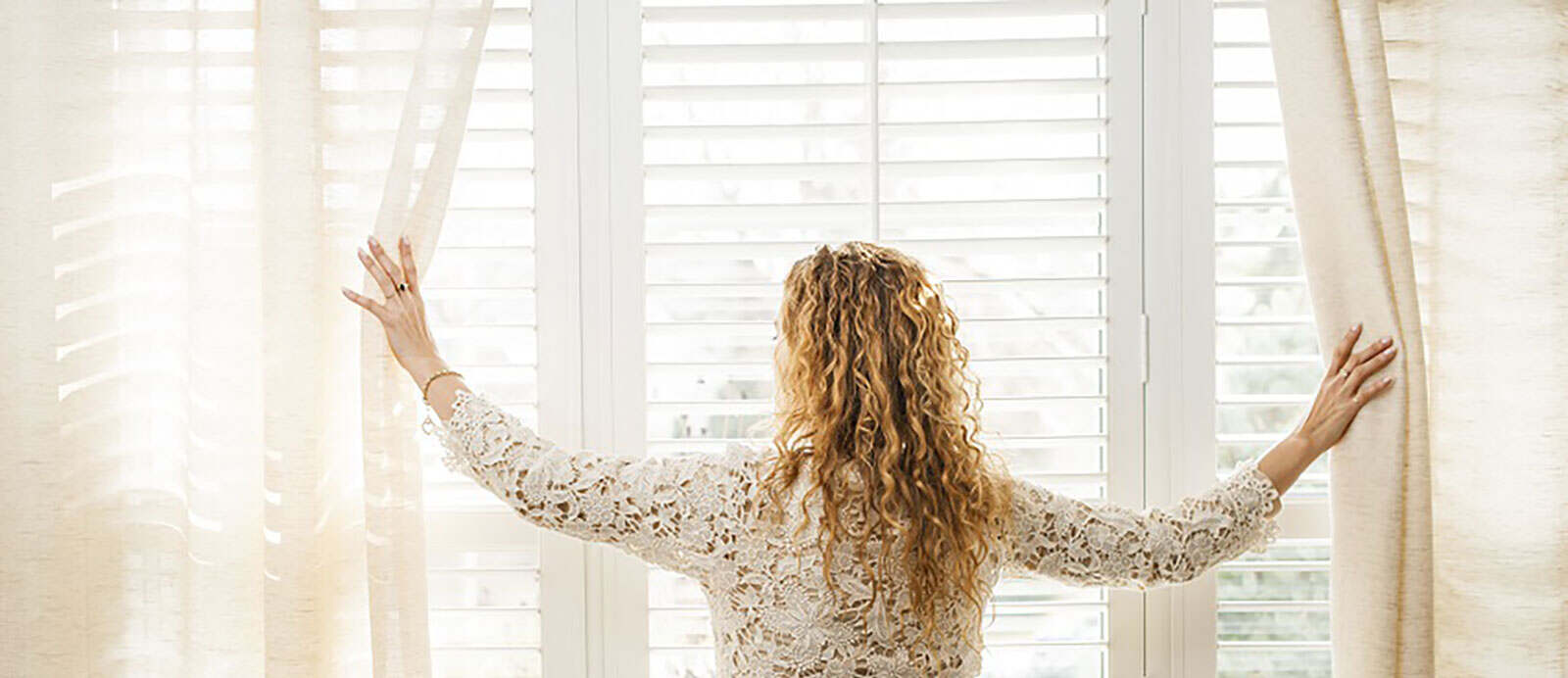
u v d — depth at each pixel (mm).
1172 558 1508
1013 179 1824
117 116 1655
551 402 1783
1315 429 1603
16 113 1609
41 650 1628
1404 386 1568
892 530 1364
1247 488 1561
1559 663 1622
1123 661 1807
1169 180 1786
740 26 1805
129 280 1676
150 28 1663
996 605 1810
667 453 1795
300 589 1580
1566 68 1620
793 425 1418
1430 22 1650
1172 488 1797
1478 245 1632
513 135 1772
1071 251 1777
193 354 1620
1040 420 1836
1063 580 1506
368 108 1628
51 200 1617
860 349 1414
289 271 1581
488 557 1805
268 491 1582
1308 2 1595
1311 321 1785
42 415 1619
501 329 1775
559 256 1777
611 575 1789
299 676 1582
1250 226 1836
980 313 1817
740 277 1808
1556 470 1613
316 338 1598
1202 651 1803
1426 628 1584
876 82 1754
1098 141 1813
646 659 1795
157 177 1683
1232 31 1810
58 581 1629
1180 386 1794
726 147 1812
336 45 1616
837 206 1774
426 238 1607
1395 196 1587
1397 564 1571
